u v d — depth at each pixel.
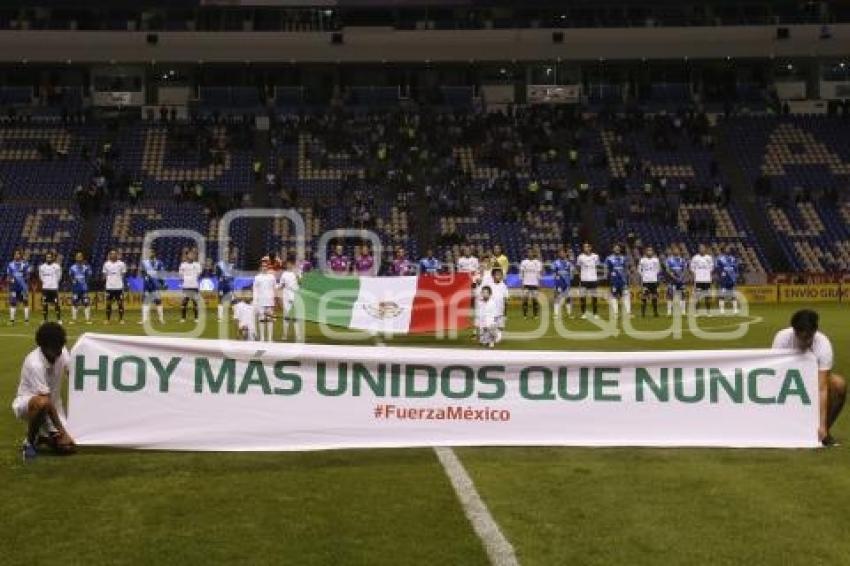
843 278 34.16
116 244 36.28
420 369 7.99
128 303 31.20
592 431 8.00
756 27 44.41
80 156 41.88
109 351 7.86
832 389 8.20
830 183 41.25
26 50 43.75
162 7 44.25
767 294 33.47
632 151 43.16
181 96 46.59
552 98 46.88
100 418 7.84
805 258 37.00
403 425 7.98
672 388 8.02
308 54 44.91
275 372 7.93
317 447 7.88
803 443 7.96
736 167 42.31
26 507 6.13
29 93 45.34
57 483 6.75
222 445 7.87
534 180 41.22
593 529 5.63
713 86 47.03
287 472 7.10
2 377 12.58
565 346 17.06
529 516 5.90
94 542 5.41
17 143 42.22
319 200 39.56
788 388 8.01
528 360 8.00
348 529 5.64
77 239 36.47
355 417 7.96
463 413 8.00
